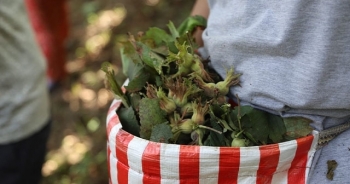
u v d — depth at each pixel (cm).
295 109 105
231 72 109
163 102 107
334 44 97
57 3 306
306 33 99
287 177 105
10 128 169
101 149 303
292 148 103
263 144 106
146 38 122
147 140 104
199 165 101
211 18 118
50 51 326
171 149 101
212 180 102
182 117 106
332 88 100
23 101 170
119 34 395
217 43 111
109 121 111
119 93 115
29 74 172
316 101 101
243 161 100
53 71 338
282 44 101
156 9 402
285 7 100
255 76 106
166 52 116
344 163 105
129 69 120
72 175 290
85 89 352
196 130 106
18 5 170
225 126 105
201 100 109
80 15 427
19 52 169
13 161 172
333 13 95
